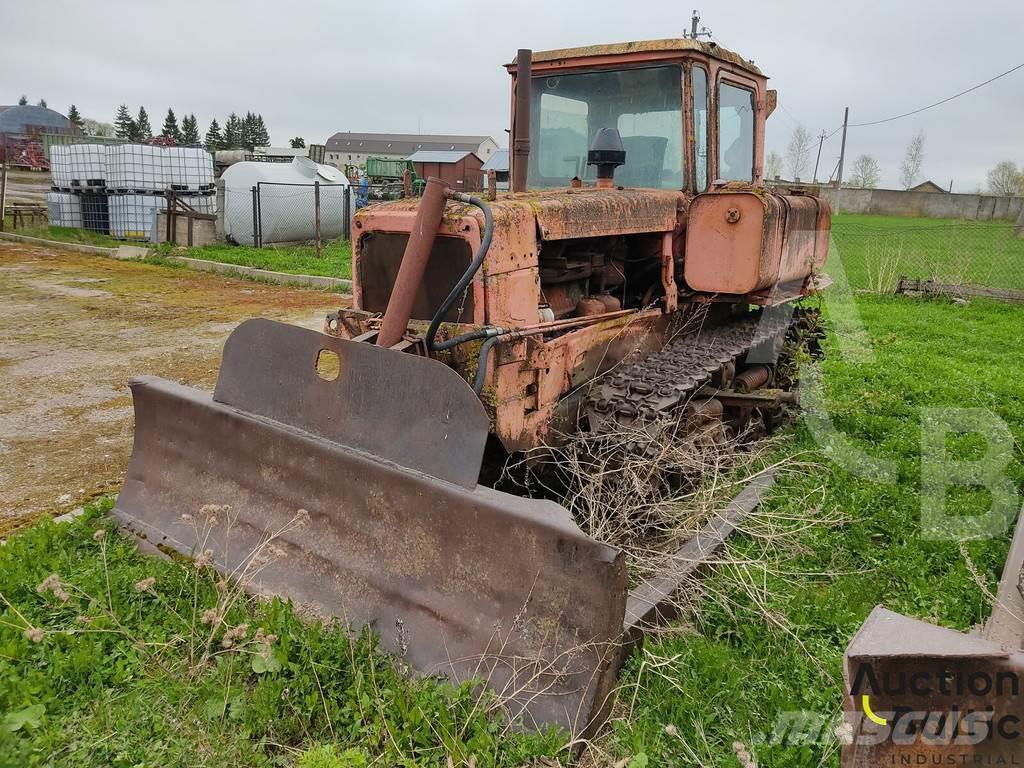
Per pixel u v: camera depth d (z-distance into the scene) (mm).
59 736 2473
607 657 2527
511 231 3447
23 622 2969
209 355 7598
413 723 2506
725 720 2654
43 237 16688
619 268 4594
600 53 4789
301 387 3232
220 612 2910
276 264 14266
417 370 2887
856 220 26141
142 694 2686
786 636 3133
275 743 2516
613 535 3479
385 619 2918
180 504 3615
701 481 4062
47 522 3715
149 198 16953
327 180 19047
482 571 2744
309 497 3189
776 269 4660
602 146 4391
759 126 5777
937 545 3955
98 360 7320
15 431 5371
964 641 1767
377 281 3805
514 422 3508
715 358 4633
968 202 30469
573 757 2453
